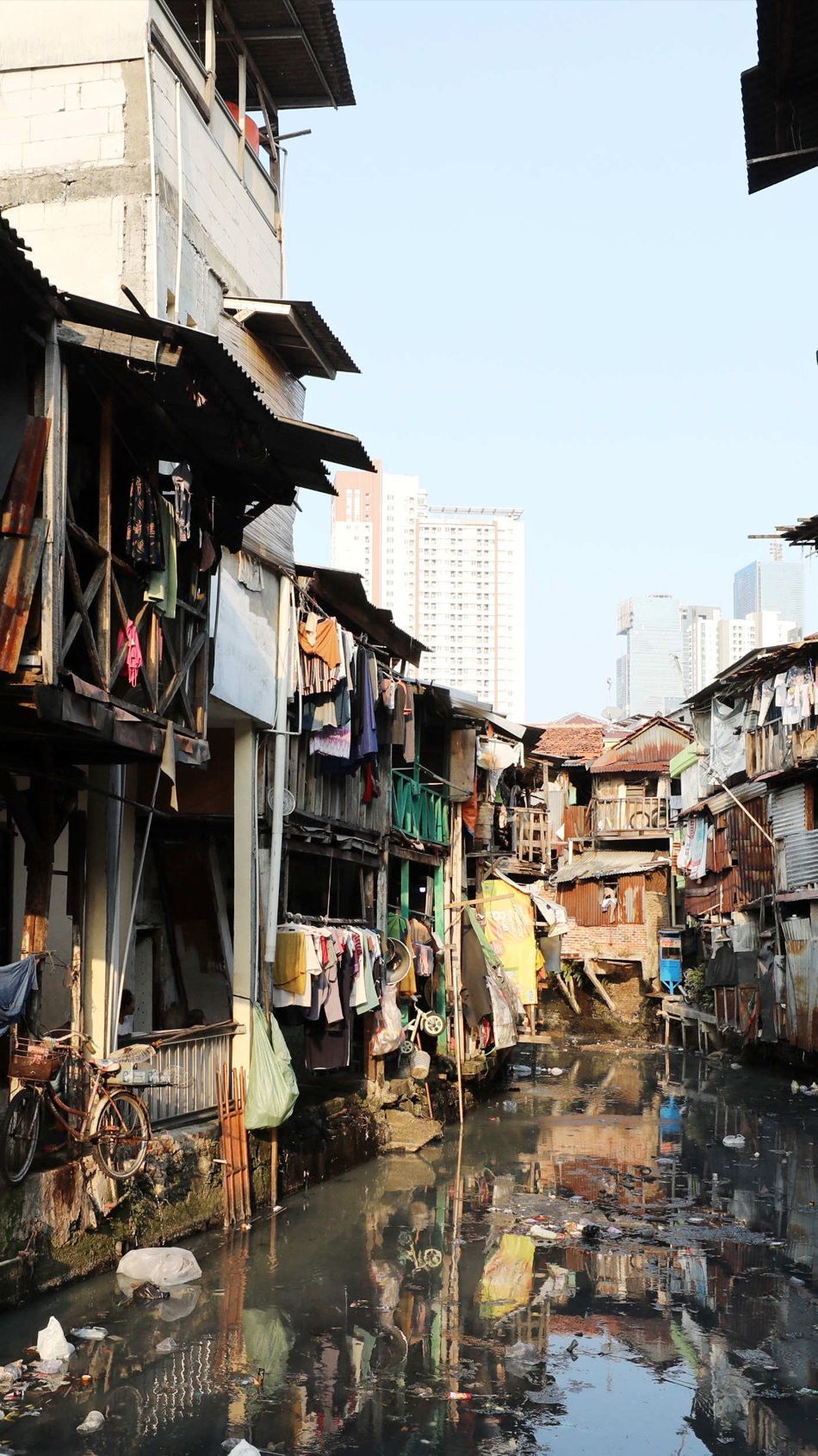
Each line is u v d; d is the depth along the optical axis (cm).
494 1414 877
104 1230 1113
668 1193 1659
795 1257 1320
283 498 1288
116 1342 966
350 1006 1722
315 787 1764
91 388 979
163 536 1098
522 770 3603
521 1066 3516
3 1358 907
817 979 2900
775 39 1088
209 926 1612
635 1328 1073
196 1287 1126
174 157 1431
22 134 1387
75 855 1156
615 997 4972
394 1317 1074
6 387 884
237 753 1509
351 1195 1588
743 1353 1012
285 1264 1223
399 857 2247
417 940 2248
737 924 3719
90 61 1378
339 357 1836
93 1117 1076
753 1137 2162
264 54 1745
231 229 1647
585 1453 818
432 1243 1344
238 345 1631
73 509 1032
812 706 2891
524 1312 1107
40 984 1019
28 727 938
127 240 1355
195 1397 876
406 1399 898
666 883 4953
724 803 3897
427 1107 2144
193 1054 1345
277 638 1588
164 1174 1228
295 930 1560
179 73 1457
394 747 2227
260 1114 1409
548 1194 1641
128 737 1026
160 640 1105
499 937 2988
